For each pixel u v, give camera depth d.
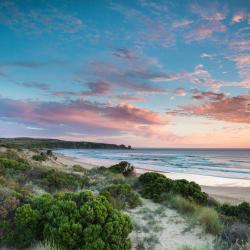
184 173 34.09
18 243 4.78
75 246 4.71
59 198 5.63
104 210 5.17
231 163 55.88
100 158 68.25
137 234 6.21
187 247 5.21
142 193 10.97
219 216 7.88
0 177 8.86
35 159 27.06
